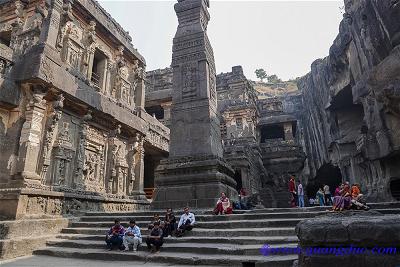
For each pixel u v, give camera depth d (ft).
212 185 35.88
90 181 51.06
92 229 33.42
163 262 22.71
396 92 56.59
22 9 50.31
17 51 44.24
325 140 109.60
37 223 32.63
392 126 63.00
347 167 92.84
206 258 21.12
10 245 27.32
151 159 86.43
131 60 69.87
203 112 40.81
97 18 57.06
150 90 112.68
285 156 123.03
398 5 58.13
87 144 50.96
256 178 102.63
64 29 49.34
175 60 44.78
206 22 49.47
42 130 42.01
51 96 43.47
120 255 24.82
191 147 39.78
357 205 26.63
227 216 29.63
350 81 82.58
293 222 26.09
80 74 51.11
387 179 67.87
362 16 70.85
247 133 116.26
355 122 95.35
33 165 39.09
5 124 40.27
